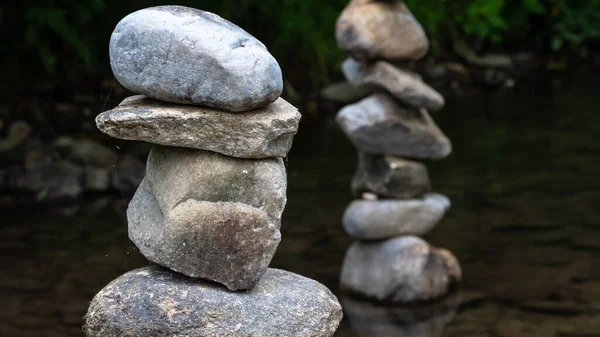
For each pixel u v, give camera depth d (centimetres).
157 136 239
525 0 1205
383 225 476
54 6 800
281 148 253
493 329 437
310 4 977
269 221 248
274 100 247
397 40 453
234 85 236
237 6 896
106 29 830
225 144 243
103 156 707
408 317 455
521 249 555
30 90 807
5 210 625
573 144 826
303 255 540
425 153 473
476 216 623
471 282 503
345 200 655
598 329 434
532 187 689
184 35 238
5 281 489
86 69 833
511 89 1136
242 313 244
